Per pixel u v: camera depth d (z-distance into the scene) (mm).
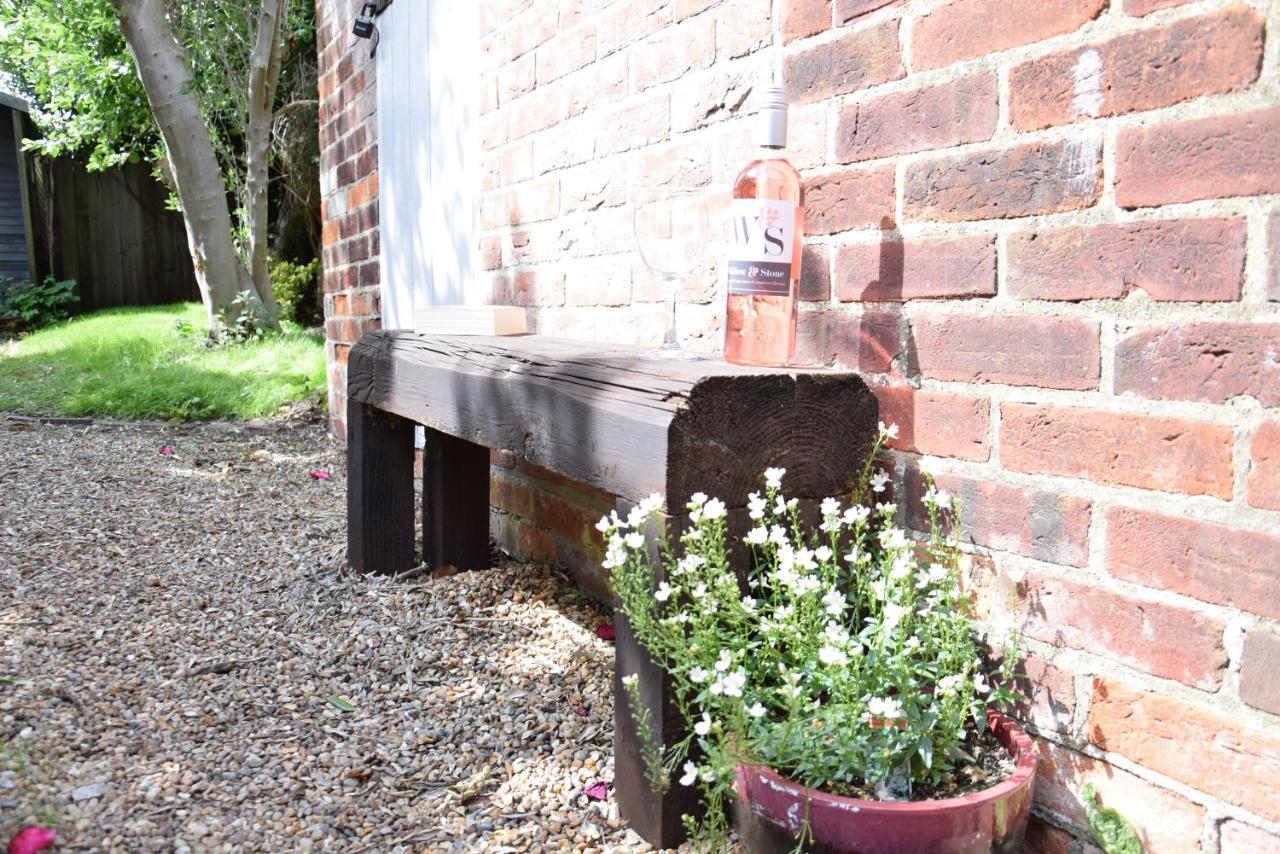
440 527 2480
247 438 4977
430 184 3320
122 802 1429
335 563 2596
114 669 1937
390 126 3688
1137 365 1137
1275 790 1028
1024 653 1293
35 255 11555
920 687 1318
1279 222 998
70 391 6082
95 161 10703
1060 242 1212
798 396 1366
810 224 1602
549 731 1705
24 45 10359
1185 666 1107
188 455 4461
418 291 3512
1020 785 1133
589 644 2041
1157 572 1131
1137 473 1144
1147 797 1156
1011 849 1147
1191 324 1081
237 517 3248
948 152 1346
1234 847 1070
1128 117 1128
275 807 1462
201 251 7996
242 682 1898
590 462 1448
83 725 1670
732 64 1789
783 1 1618
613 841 1384
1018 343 1273
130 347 7520
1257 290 1021
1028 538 1277
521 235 2650
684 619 1255
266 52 8008
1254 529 1036
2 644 2031
